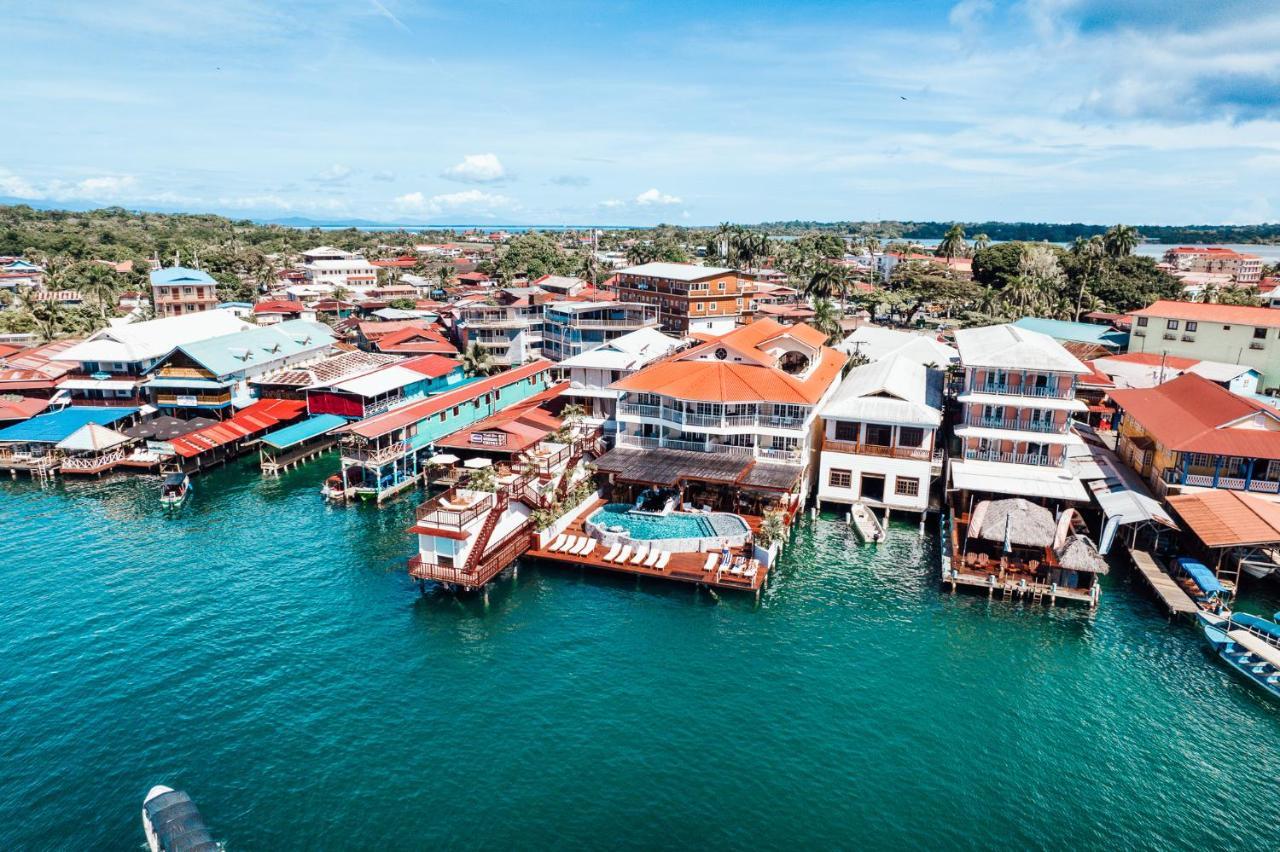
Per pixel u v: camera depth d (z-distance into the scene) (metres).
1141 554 53.06
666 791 32.78
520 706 38.25
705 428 61.22
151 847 29.50
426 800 32.16
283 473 74.00
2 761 34.06
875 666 41.97
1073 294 144.00
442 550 49.84
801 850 29.98
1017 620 46.62
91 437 73.31
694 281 117.81
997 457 60.53
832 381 72.00
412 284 196.00
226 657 42.19
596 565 51.47
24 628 44.94
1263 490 55.25
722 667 41.72
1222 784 33.81
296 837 30.25
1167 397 67.06
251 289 186.00
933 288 158.12
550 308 113.69
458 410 79.88
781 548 55.81
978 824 31.42
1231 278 198.38
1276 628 42.19
